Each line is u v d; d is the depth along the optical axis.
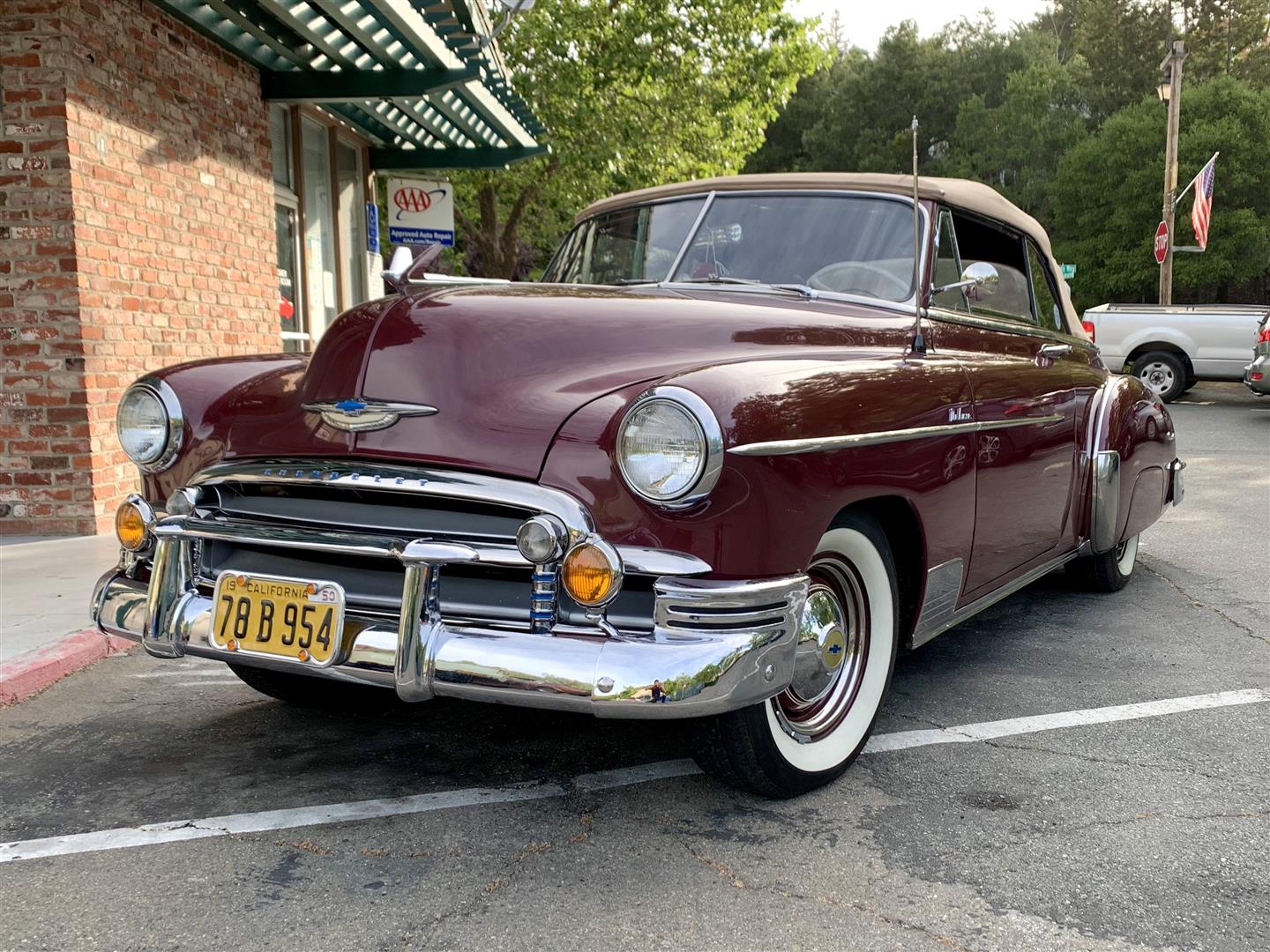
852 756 2.99
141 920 2.24
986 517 3.48
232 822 2.71
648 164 17.91
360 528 2.59
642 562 2.33
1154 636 4.55
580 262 4.03
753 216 3.73
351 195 12.02
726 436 2.30
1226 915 2.27
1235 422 14.10
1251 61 53.94
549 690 2.29
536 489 2.39
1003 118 51.84
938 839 2.62
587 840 2.61
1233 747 3.26
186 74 7.56
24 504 6.35
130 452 3.02
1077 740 3.32
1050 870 2.46
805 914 2.27
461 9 7.97
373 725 3.45
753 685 2.37
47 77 6.07
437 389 2.60
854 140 58.66
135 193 6.87
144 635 2.76
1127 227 38.12
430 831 2.66
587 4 17.44
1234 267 36.47
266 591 2.60
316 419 2.71
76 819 2.74
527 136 12.51
